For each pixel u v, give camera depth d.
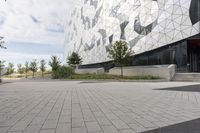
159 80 22.80
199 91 12.62
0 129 4.82
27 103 8.70
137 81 23.66
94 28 46.44
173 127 4.93
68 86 18.12
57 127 4.97
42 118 5.91
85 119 5.77
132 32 33.97
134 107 7.60
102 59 41.66
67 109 7.27
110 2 41.00
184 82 20.52
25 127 4.98
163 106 7.80
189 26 27.36
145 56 32.28
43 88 16.31
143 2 33.38
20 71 82.25
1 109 7.35
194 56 30.47
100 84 20.17
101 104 8.30
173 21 28.89
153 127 4.95
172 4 29.34
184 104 8.23
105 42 40.88
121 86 17.28
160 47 30.06
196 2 27.14
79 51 54.25
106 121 5.54
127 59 27.52
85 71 44.22
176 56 28.56
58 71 35.16
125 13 36.25
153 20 31.17
